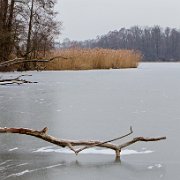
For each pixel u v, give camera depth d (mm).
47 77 27578
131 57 43500
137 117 11164
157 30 116438
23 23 33094
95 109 12766
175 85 21406
